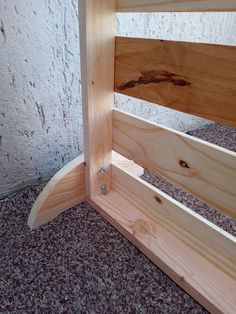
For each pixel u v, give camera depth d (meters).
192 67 0.37
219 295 0.40
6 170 0.61
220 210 0.41
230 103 0.35
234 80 0.33
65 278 0.44
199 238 0.45
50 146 0.67
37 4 0.52
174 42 0.38
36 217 0.53
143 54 0.43
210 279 0.42
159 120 0.95
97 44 0.46
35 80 0.58
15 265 0.46
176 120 1.02
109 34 0.46
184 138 0.42
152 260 0.47
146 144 0.49
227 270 0.42
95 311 0.39
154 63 0.42
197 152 0.41
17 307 0.40
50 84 0.60
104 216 0.56
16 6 0.49
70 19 0.58
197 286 0.41
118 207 0.57
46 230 0.53
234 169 0.37
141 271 0.46
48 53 0.57
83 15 0.43
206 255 0.45
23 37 0.52
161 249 0.47
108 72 0.49
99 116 0.52
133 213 0.55
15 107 0.57
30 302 0.40
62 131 0.68
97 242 0.51
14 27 0.51
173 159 0.45
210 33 0.93
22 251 0.48
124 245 0.51
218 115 0.37
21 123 0.59
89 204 0.60
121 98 0.79
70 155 0.72
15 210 0.59
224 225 0.57
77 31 0.60
